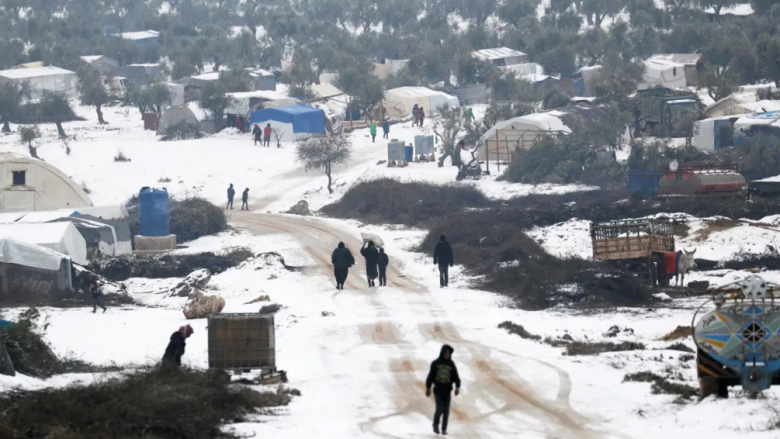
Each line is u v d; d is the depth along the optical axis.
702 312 65.31
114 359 54.41
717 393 35.22
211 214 117.69
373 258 79.06
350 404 38.41
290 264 94.69
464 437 32.62
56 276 82.19
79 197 128.12
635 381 41.47
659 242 80.75
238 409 36.44
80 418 32.81
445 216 114.88
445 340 54.47
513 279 77.50
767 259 87.19
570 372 44.19
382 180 133.00
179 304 78.81
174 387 36.53
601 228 80.88
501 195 126.19
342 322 61.66
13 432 30.97
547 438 32.25
